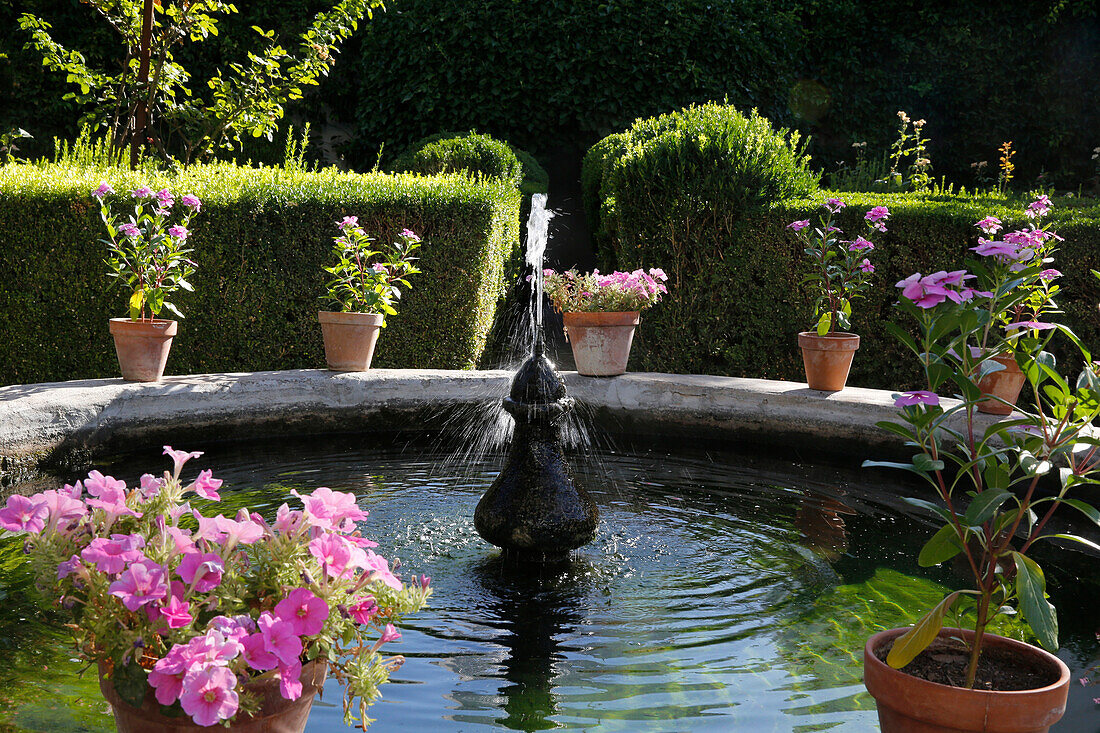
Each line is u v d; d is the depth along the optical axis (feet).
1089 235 18.08
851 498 13.69
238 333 19.79
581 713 7.05
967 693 5.37
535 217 15.16
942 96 42.50
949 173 43.21
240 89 26.63
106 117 25.99
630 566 10.57
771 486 14.35
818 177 22.65
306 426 17.47
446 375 18.28
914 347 5.92
